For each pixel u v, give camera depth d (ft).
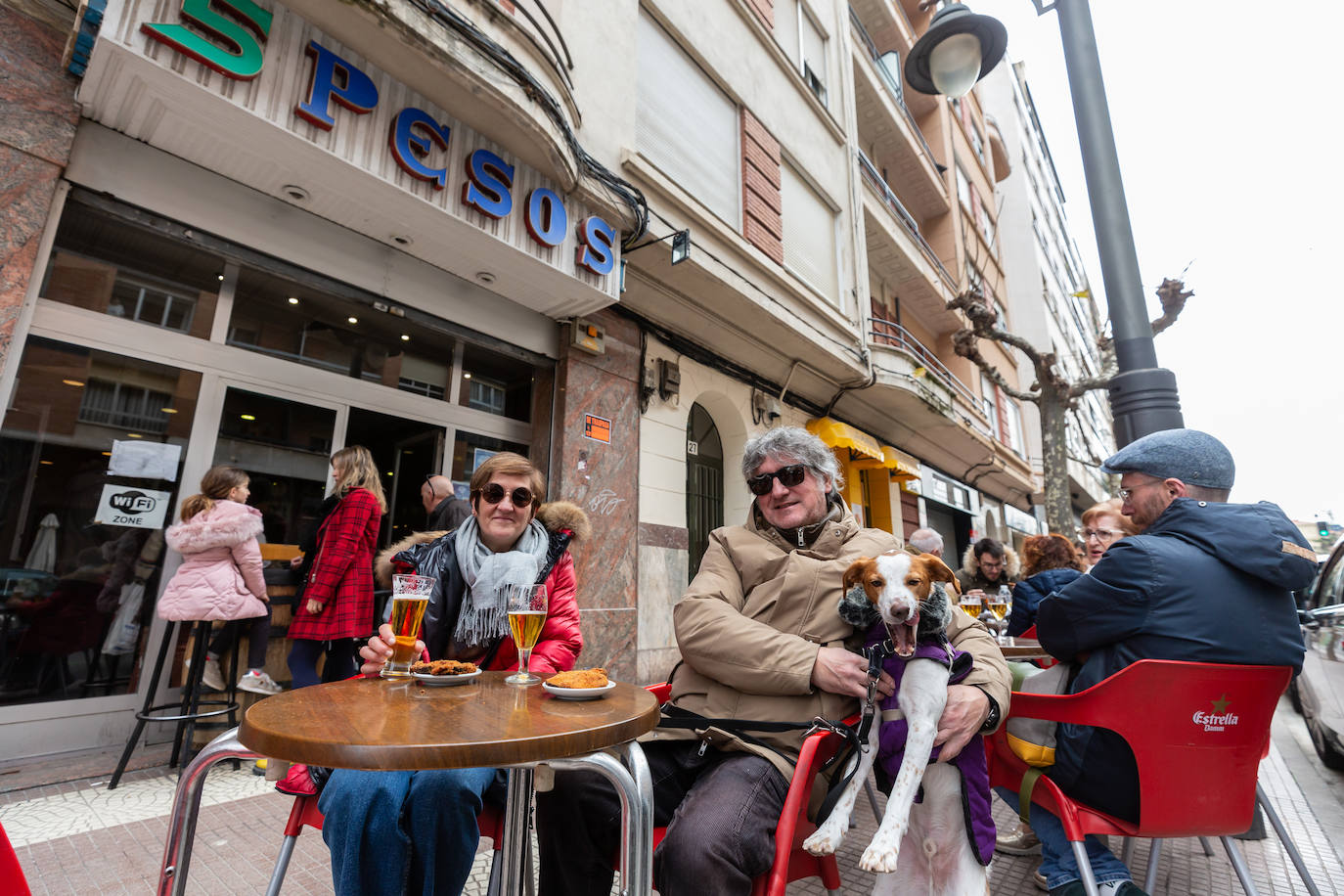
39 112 10.42
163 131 11.41
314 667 11.99
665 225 20.29
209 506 11.65
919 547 19.75
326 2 11.34
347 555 12.17
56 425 11.64
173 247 13.07
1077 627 6.30
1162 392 12.87
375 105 12.62
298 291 14.85
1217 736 5.46
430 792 5.03
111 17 9.47
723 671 5.83
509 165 15.30
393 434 16.94
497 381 19.98
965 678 5.35
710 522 26.32
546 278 16.74
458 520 14.05
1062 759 6.00
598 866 5.41
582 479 19.04
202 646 11.43
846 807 4.83
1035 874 8.47
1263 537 5.77
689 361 24.32
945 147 53.01
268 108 11.10
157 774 10.96
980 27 17.56
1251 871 8.80
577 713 4.01
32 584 11.28
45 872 7.64
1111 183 14.11
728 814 4.71
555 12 18.37
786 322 25.26
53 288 11.80
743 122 26.53
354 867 4.63
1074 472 77.30
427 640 6.54
